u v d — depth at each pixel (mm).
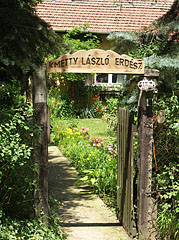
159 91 5574
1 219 3789
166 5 18500
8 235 3555
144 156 4238
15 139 3793
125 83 6270
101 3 17906
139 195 4266
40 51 4039
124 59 4148
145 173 4254
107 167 6344
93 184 6250
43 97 4113
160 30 6531
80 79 15570
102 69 4145
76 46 14352
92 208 5516
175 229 4102
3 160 3807
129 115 4508
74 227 4750
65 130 11008
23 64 3699
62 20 16688
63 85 16734
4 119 3762
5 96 4820
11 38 3516
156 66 5219
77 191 6301
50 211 4605
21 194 4027
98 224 4887
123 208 4801
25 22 3762
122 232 4633
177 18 6238
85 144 9219
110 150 7367
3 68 3996
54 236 4062
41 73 4082
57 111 14195
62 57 4090
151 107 4215
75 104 16688
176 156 4664
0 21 3604
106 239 4402
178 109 4680
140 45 6922
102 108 16422
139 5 18172
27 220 4027
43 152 4148
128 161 4547
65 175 7238
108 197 5902
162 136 4688
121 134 4945
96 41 16453
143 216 4266
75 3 17609
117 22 17000
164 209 4191
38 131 3928
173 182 4340
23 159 4082
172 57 5738
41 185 4176
